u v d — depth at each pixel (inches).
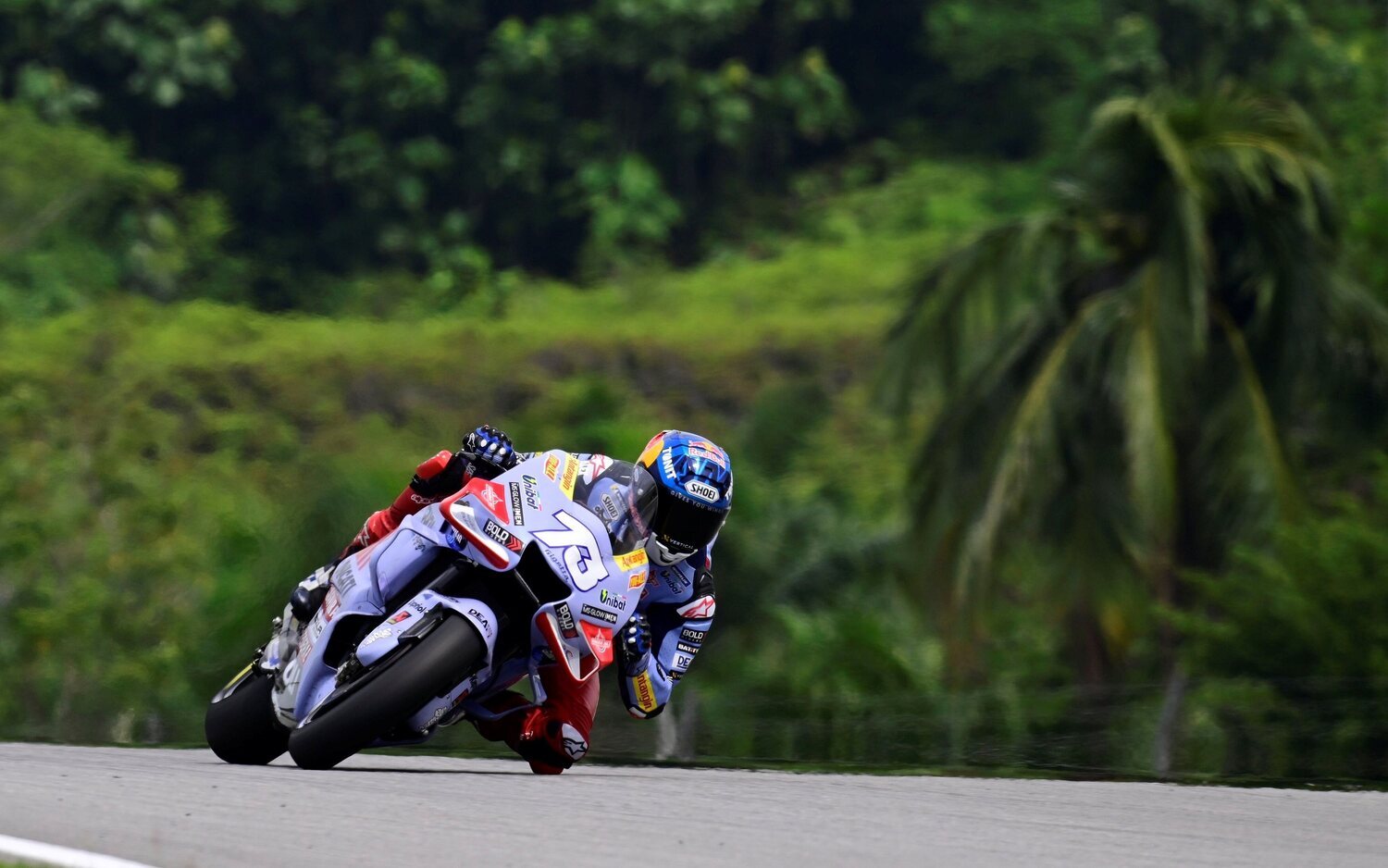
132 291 4889.3
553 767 848.9
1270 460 2096.5
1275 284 2159.2
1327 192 2192.4
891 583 2518.5
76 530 2576.3
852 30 6722.4
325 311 5142.7
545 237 5944.9
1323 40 5344.5
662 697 864.9
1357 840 634.8
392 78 5723.4
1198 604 2046.0
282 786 706.8
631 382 4276.6
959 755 1342.3
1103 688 1514.5
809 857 556.7
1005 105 6343.5
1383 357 2167.8
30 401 2815.0
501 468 821.9
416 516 812.0
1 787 684.7
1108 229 2223.2
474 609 778.8
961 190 5772.6
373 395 4067.4
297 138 5718.5
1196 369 2103.8
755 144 6215.6
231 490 3280.0
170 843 559.2
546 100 5890.8
